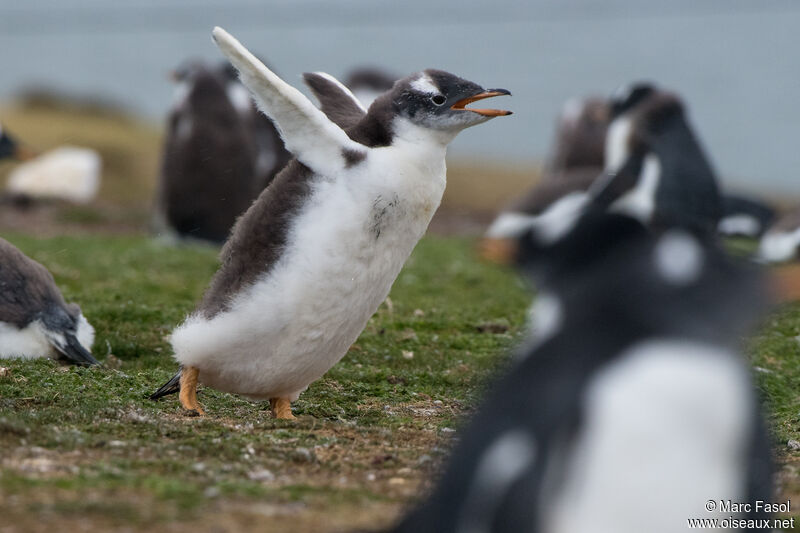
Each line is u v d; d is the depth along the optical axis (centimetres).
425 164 1112
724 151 7400
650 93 2309
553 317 573
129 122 5459
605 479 492
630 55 10331
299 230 1083
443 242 2761
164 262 2250
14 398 1154
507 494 522
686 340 523
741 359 541
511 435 541
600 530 490
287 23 11281
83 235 2916
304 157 1084
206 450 974
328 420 1187
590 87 9131
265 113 1077
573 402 519
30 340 1389
